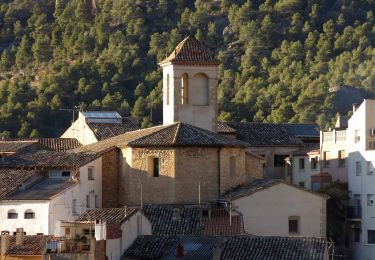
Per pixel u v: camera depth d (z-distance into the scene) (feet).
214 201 526.98
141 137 541.34
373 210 606.14
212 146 536.42
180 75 577.02
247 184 542.98
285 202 526.57
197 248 447.83
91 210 486.38
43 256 437.17
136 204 537.65
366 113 619.26
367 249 602.44
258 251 436.35
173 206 519.19
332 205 610.24
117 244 452.76
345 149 638.94
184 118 577.02
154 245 456.45
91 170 544.62
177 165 533.96
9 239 454.40
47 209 522.88
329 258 479.82
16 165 552.41
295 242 439.63
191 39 591.37
